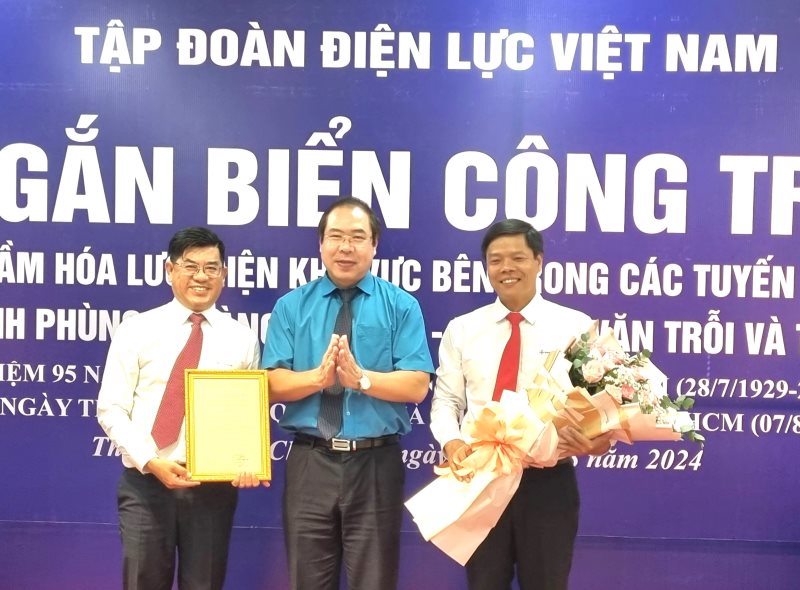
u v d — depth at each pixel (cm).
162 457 230
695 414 283
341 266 230
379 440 231
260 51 283
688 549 284
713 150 280
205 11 283
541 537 222
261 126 283
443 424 234
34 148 285
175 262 235
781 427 282
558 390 205
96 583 288
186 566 232
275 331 238
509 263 229
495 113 282
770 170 280
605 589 285
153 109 284
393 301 238
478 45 281
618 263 282
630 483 285
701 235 281
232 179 284
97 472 288
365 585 226
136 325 237
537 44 281
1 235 285
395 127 283
